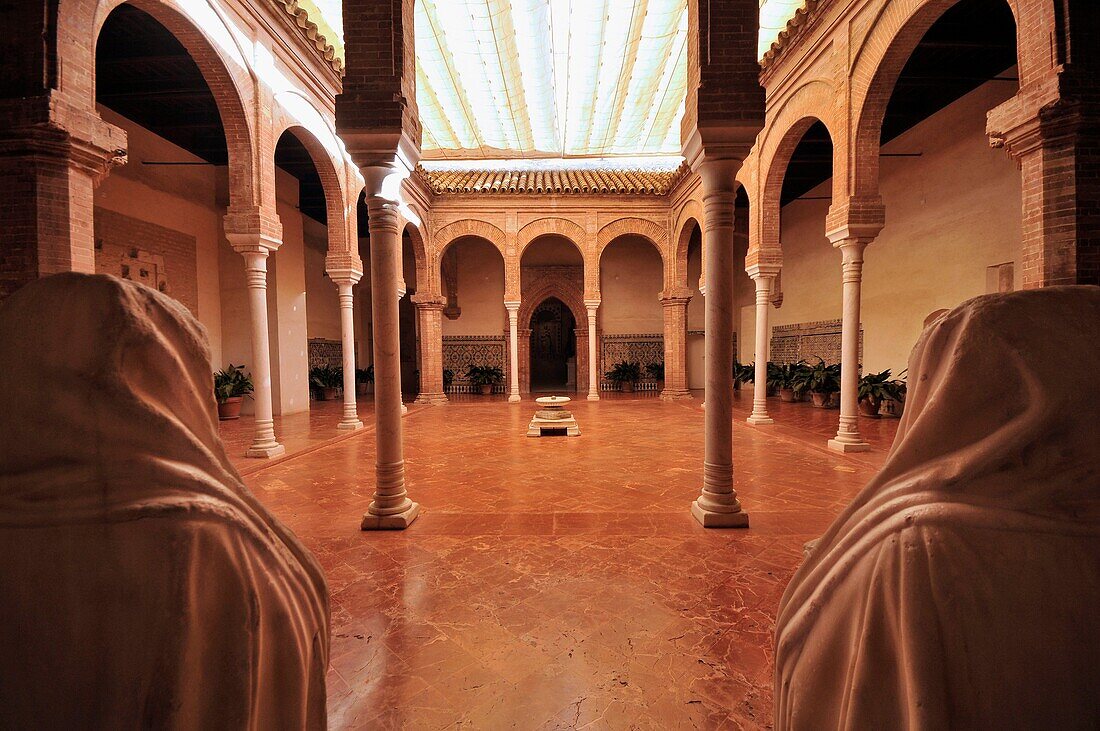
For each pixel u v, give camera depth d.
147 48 7.62
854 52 6.92
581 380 19.28
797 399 14.15
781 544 4.01
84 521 1.00
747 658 2.58
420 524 4.55
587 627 2.87
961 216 9.11
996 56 7.92
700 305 18.97
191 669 0.98
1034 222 3.85
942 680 0.92
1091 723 0.89
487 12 8.20
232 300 12.01
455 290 19.12
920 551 0.98
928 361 1.21
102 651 0.96
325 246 17.02
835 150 7.36
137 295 1.19
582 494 5.45
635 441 8.59
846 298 7.32
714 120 4.25
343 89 4.34
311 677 1.35
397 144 4.39
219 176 11.97
